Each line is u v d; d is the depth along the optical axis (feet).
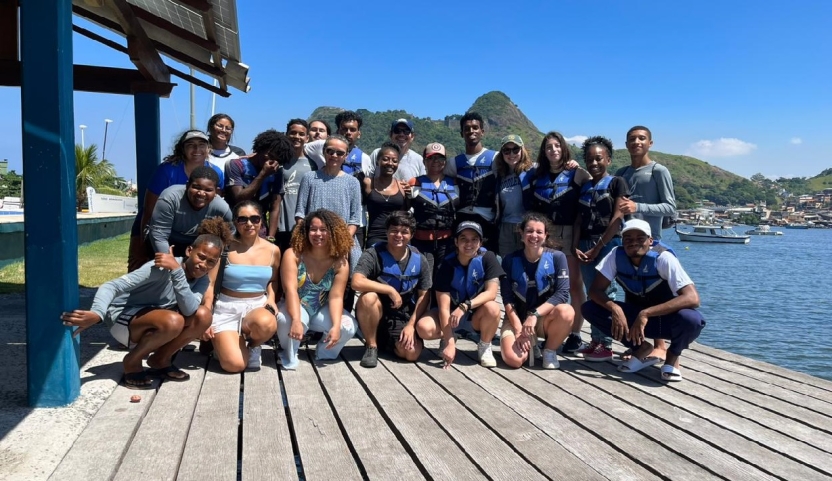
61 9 10.24
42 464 8.80
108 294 11.51
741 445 10.50
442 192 17.56
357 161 19.06
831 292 96.27
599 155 16.37
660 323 14.56
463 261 15.24
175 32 18.65
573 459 9.70
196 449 9.61
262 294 14.49
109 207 84.64
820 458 10.02
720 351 18.44
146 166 21.15
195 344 16.44
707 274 125.90
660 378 14.87
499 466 9.29
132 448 9.52
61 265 10.66
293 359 14.49
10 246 35.42
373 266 15.23
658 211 16.43
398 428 10.76
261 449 9.69
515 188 17.69
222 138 18.88
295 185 17.66
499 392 13.21
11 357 14.44
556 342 15.42
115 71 20.97
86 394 11.64
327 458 9.43
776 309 78.59
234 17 16.37
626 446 10.30
